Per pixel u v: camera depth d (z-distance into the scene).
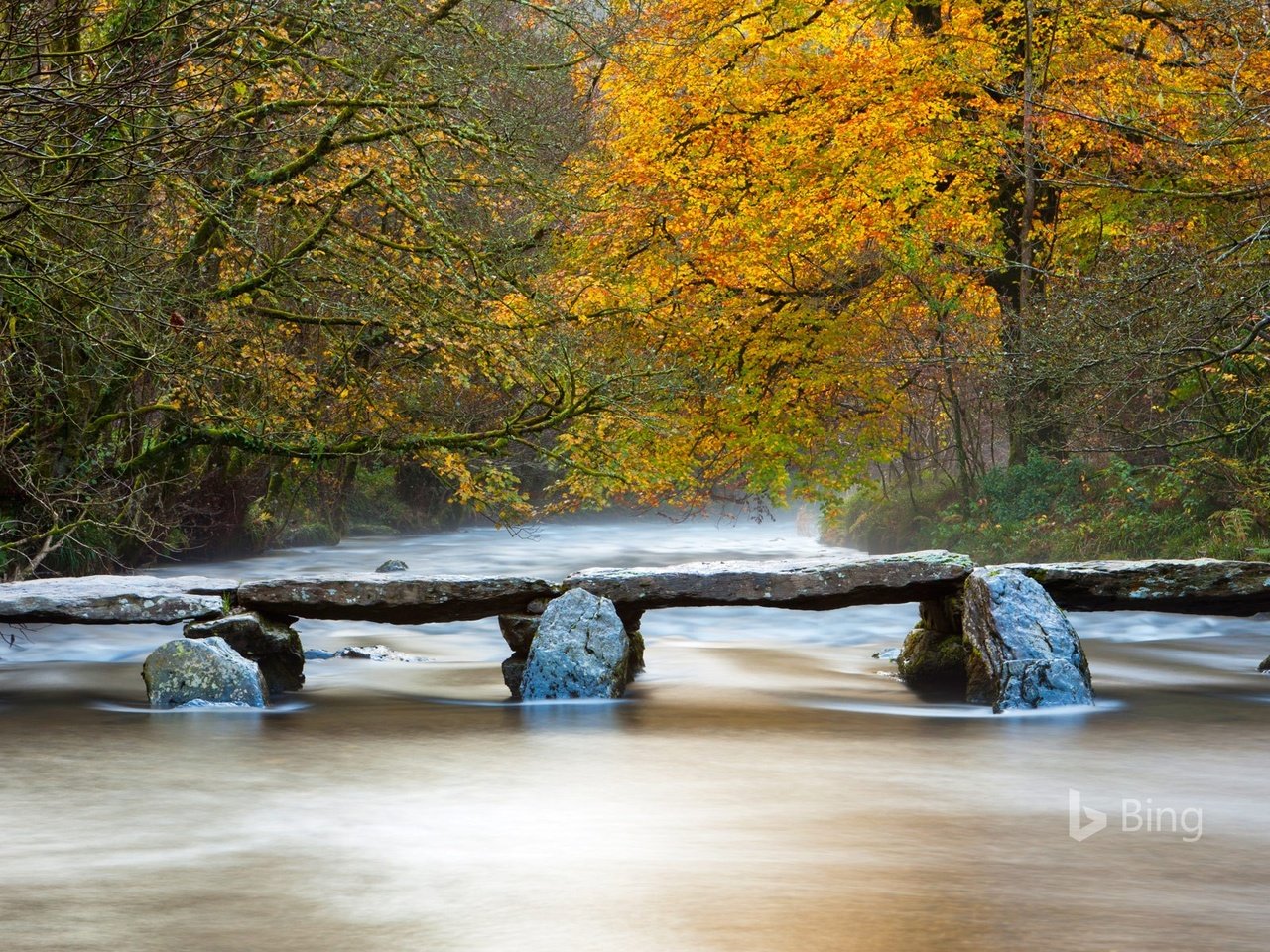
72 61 11.50
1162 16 22.75
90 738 9.05
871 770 8.04
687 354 22.86
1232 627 15.73
